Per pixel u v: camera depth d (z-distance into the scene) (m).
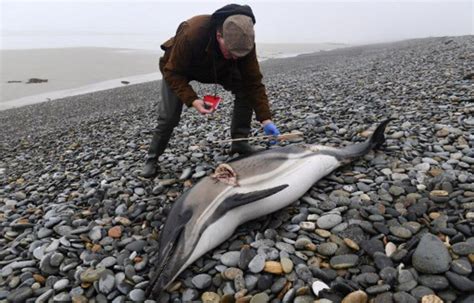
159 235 4.45
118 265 4.20
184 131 8.73
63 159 8.48
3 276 4.27
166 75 5.28
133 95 17.56
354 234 4.22
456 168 5.27
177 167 6.48
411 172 5.27
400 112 7.78
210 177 4.69
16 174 7.96
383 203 4.70
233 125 6.43
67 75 24.67
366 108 8.45
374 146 6.07
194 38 4.97
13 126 13.83
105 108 15.28
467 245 3.71
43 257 4.39
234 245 4.32
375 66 15.88
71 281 4.10
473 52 14.21
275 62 25.98
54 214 5.43
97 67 27.58
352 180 5.33
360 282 3.59
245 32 4.40
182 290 3.80
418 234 4.11
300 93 11.72
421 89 9.38
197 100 5.21
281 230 4.51
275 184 4.81
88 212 5.39
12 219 5.58
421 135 6.38
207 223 4.20
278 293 3.65
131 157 7.39
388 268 3.65
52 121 13.96
